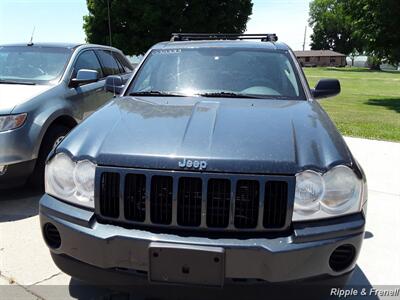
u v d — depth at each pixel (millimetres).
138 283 2320
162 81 3814
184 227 2295
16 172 4340
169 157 2344
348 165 2418
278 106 3236
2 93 4723
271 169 2291
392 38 18031
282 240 2229
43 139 4730
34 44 6039
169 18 31516
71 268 2486
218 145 2434
